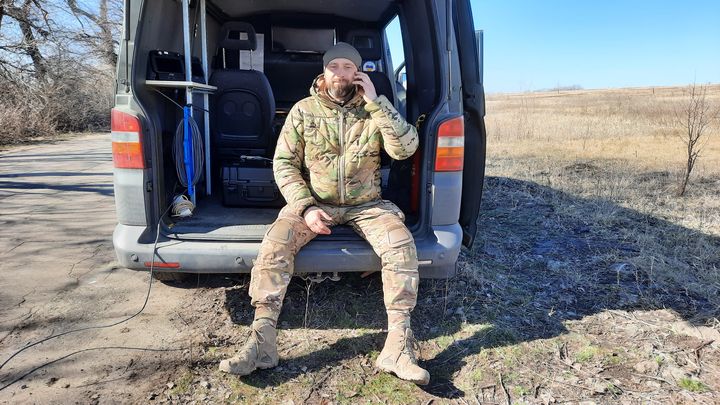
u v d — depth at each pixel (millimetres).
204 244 2652
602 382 2400
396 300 2520
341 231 2805
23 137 14336
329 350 2662
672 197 5891
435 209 2797
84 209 5555
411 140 2701
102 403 2227
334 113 2723
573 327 2906
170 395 2287
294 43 4863
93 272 3666
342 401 2270
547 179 6934
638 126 14422
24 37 16328
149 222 2689
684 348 2684
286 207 2738
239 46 4398
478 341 2754
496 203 5602
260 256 2537
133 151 2619
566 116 18766
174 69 3027
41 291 3340
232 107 3373
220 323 2941
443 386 2387
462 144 2799
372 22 4812
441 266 2854
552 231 4613
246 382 2387
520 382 2410
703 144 10500
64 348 2658
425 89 3156
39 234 4578
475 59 3148
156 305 3146
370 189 2793
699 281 3494
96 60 18781
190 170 3066
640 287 3406
